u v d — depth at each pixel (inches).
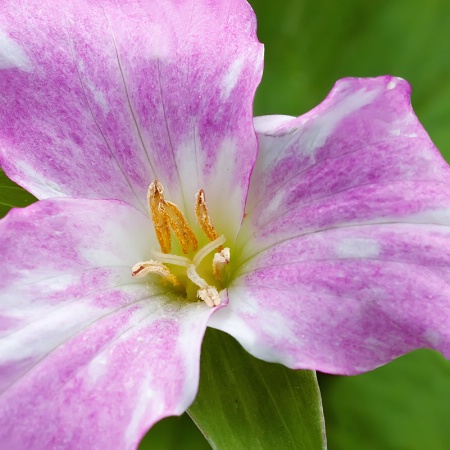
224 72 10.0
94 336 9.6
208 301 9.8
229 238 10.2
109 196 10.1
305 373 9.8
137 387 9.4
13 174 9.9
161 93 10.1
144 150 10.2
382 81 9.6
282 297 9.6
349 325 9.5
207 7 10.1
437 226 9.5
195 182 10.2
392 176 9.7
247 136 9.8
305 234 9.8
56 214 9.7
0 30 10.0
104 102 10.1
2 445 9.3
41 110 10.0
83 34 10.1
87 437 9.3
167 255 10.1
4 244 9.6
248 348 9.4
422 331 9.4
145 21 10.1
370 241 9.6
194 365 9.3
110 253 9.9
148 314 9.8
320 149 9.8
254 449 9.6
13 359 9.4
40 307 9.6
